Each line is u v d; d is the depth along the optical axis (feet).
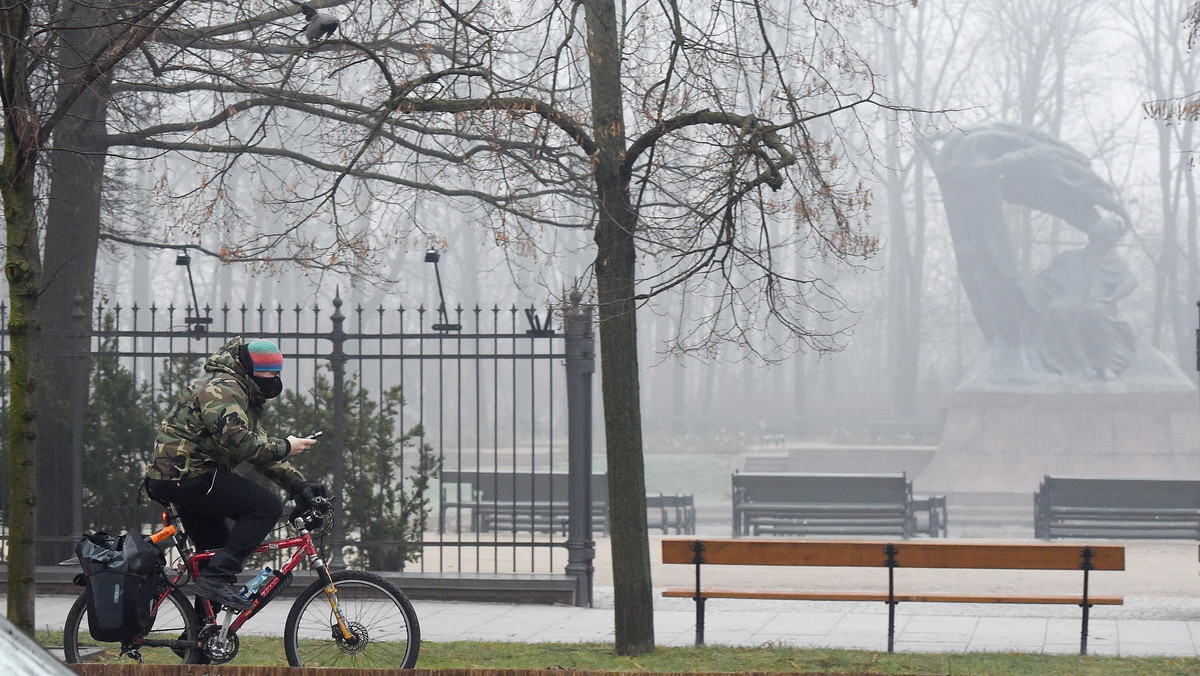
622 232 80.07
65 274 117.29
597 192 81.76
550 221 112.47
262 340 58.39
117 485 115.65
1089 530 176.76
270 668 46.93
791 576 136.36
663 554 83.51
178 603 59.11
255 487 57.98
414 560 116.98
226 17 111.45
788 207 82.38
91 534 58.03
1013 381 291.38
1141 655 81.25
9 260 61.41
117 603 56.44
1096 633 91.45
